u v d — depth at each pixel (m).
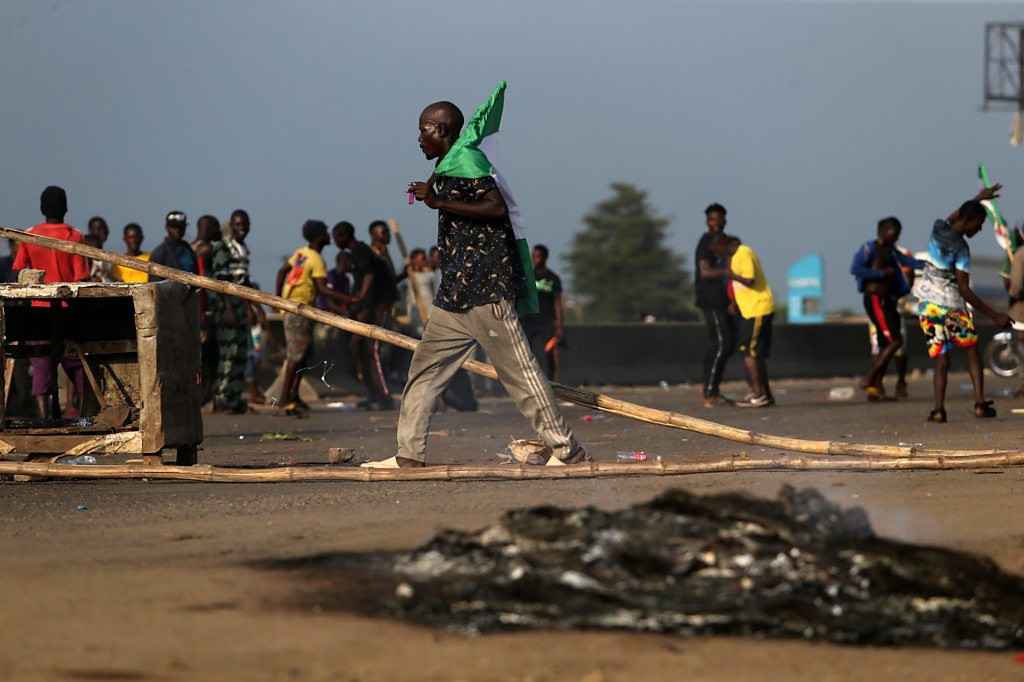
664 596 6.13
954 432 18.34
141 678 5.14
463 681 5.11
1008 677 5.35
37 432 13.61
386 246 28.42
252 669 5.26
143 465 12.75
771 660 5.50
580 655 5.50
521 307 12.41
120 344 15.16
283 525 9.10
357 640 5.70
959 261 20.61
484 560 6.71
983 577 6.43
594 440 17.88
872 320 28.36
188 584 6.87
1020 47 82.00
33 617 6.16
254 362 30.23
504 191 11.96
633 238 141.12
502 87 11.98
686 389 38.53
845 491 10.57
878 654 5.68
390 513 9.66
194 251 26.06
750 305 26.83
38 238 13.44
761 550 6.38
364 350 27.84
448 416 25.25
